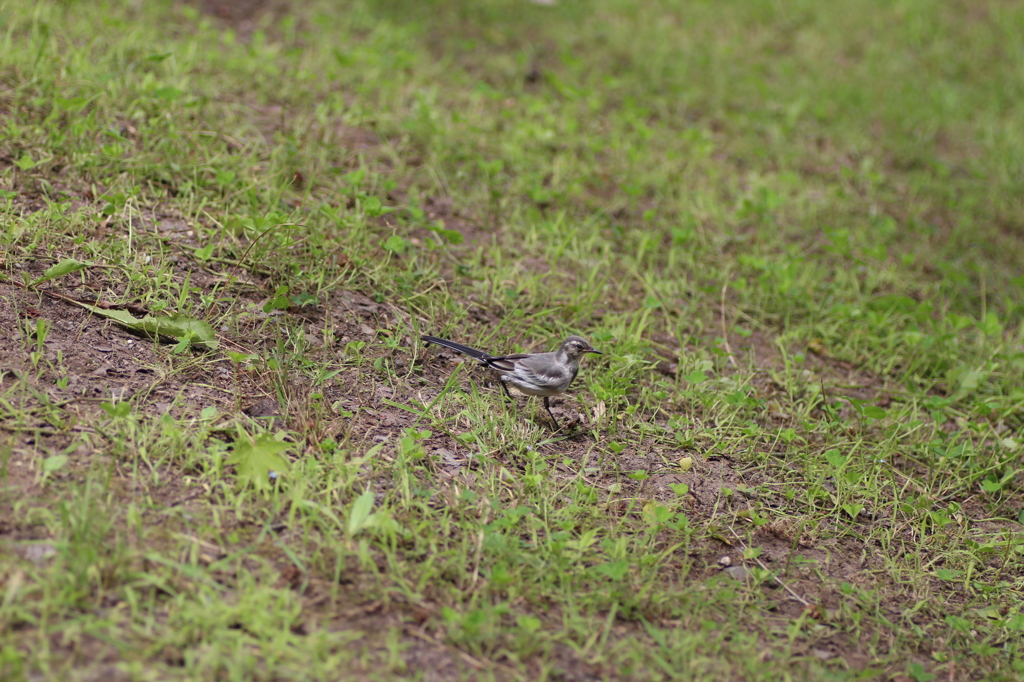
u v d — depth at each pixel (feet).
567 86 66.49
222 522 25.55
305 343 35.19
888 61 85.92
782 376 42.27
